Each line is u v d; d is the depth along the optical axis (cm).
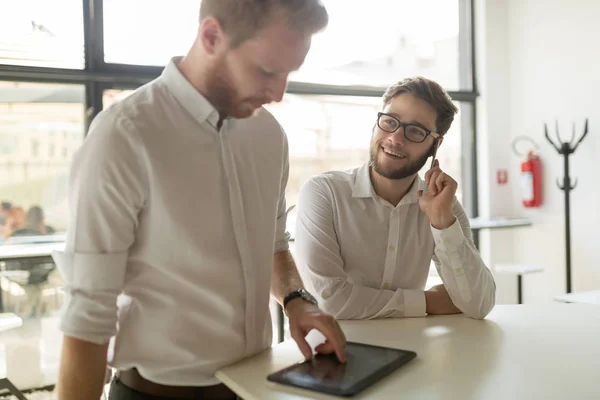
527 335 129
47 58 262
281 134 119
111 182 91
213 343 104
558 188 346
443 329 135
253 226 109
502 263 376
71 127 270
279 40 88
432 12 371
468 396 91
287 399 90
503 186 382
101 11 270
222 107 100
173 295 100
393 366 102
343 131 337
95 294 91
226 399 105
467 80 387
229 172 104
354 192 168
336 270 161
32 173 264
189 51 101
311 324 107
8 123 258
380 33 348
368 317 151
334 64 332
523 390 93
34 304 252
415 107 160
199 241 100
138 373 103
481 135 380
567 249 321
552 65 349
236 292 105
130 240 95
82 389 91
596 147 323
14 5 255
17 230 264
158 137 96
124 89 278
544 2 352
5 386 186
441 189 153
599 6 317
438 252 151
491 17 375
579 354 113
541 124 358
